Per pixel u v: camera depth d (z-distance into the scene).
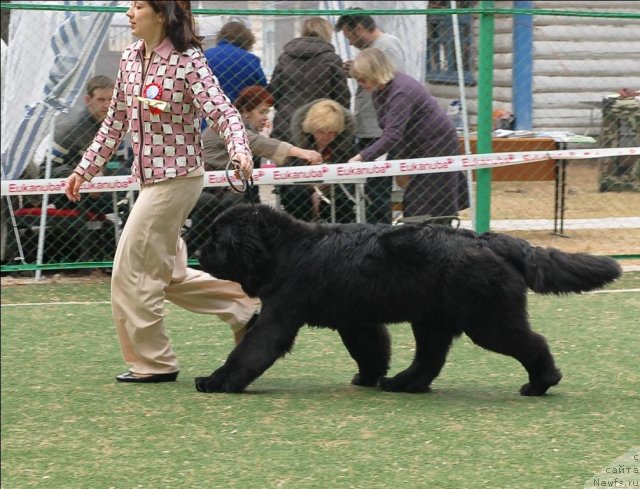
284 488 5.98
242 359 8.09
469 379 8.66
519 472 6.18
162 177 7.96
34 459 6.57
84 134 13.21
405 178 14.61
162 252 8.20
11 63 13.41
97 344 10.05
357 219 13.09
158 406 7.74
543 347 7.86
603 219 17.05
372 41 13.80
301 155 12.27
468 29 18.06
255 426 7.19
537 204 18.88
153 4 7.73
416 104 12.84
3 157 13.27
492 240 7.85
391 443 6.77
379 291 7.84
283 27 16.02
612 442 6.74
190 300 8.75
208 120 7.95
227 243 8.01
